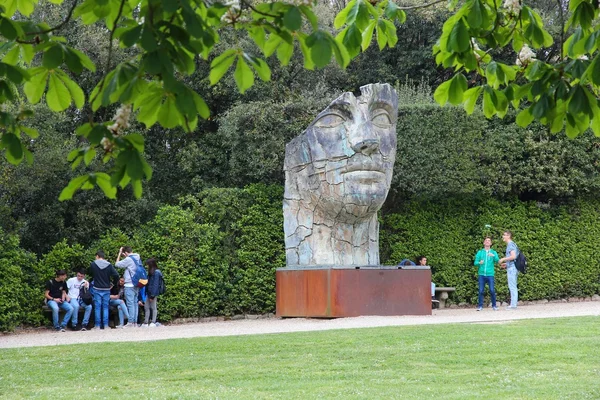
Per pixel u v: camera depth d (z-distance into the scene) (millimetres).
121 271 19797
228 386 9297
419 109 22750
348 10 5457
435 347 11641
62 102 4410
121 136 4148
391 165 18438
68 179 22297
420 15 29109
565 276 23922
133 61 4367
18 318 18438
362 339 12516
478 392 8555
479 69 5996
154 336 15109
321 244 18688
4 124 4477
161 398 8523
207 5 4270
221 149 25594
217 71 4234
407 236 22781
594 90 5363
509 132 23719
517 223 23500
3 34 4102
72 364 11141
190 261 20312
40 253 23000
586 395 8297
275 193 21719
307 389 8906
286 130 23875
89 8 4305
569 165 23781
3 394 9070
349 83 29750
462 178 22578
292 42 4246
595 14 5148
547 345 11586
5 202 21062
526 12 5500
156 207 24031
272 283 21047
